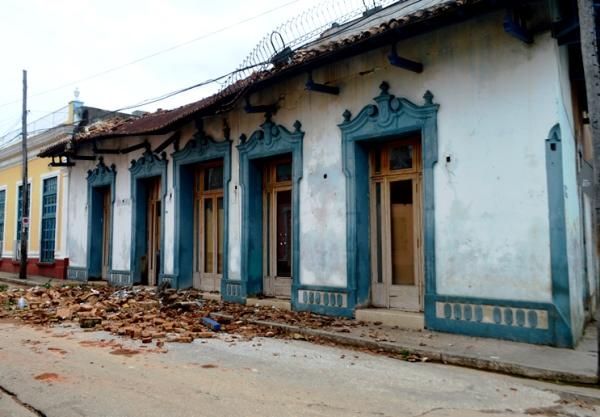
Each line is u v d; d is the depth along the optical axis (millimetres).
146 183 16969
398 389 5855
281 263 12258
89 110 21453
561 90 7828
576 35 7691
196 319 10477
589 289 9828
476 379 6340
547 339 7480
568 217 7691
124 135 14773
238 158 12906
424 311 8891
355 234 10078
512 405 5344
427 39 9141
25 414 4895
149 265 16625
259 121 12398
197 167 14961
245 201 12555
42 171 23016
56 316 10695
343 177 10367
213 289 14109
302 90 11359
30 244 23672
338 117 10570
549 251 7574
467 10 7566
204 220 14680
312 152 11047
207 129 13984
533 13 7844
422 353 7410
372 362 7180
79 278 19438
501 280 8023
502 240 8055
